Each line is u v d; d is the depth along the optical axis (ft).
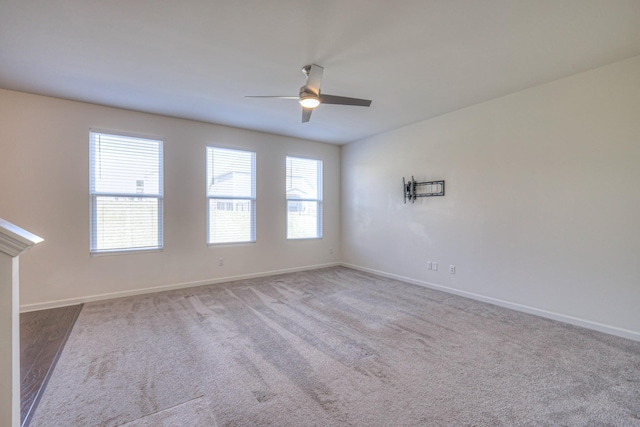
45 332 9.07
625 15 6.70
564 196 9.95
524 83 10.35
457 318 10.31
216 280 15.16
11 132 10.87
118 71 9.43
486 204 12.10
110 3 6.29
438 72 9.52
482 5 6.40
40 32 7.34
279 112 13.26
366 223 18.02
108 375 6.75
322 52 8.32
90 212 12.18
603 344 8.30
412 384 6.46
